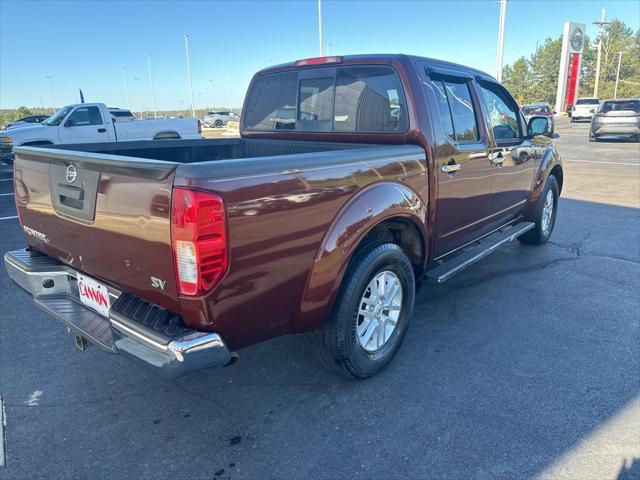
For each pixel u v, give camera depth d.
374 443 2.64
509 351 3.59
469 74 4.13
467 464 2.48
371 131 3.71
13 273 3.16
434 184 3.51
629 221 7.48
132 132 15.34
